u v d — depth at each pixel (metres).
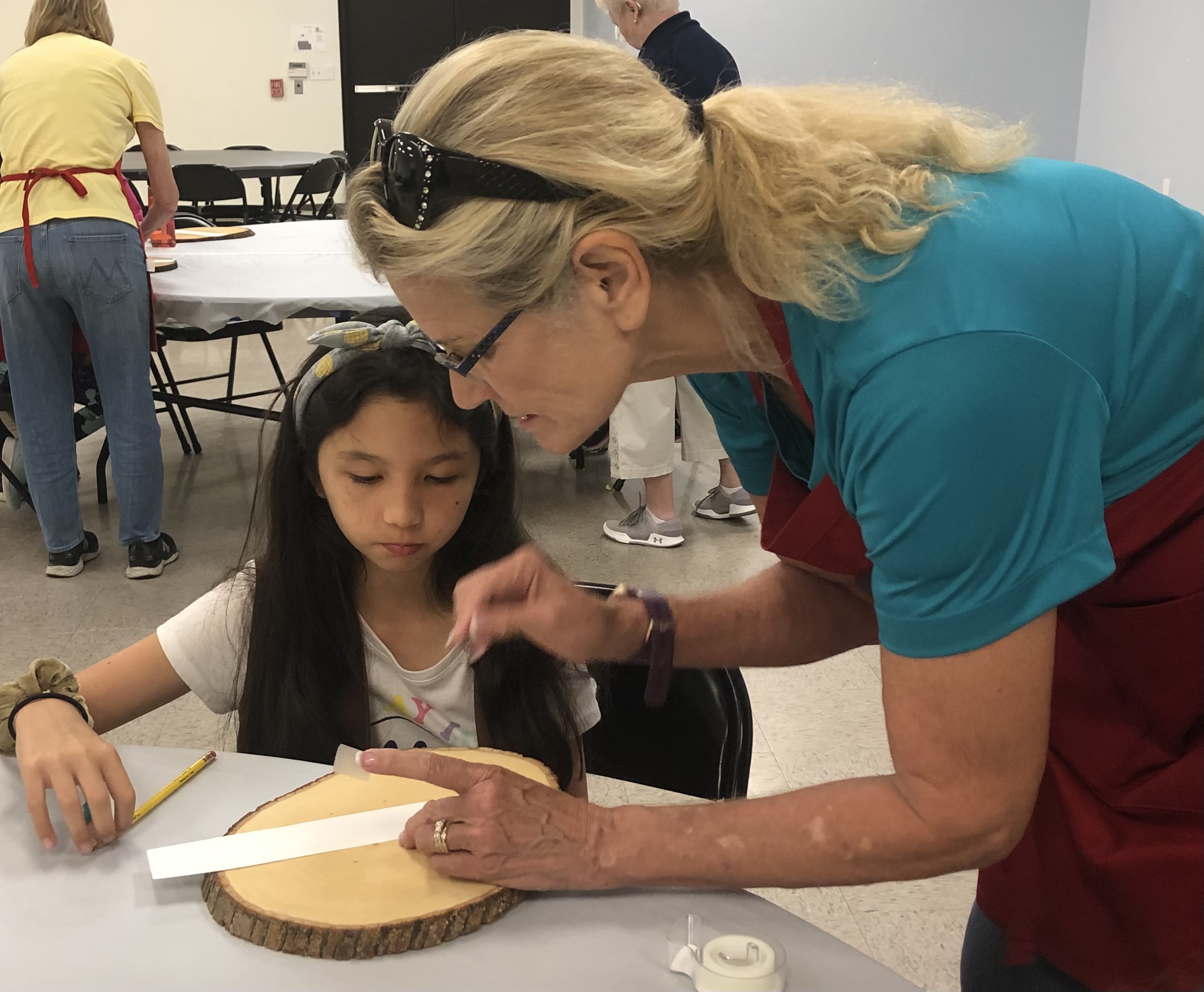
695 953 0.70
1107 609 0.80
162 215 3.19
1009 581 0.65
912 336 0.64
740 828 0.74
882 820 0.70
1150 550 0.77
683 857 0.74
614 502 3.74
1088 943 0.88
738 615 1.02
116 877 0.80
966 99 5.33
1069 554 0.66
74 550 3.08
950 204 0.68
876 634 1.04
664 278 0.72
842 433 0.70
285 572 1.20
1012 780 0.69
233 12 7.86
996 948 0.99
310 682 1.20
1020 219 0.69
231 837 0.82
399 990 0.68
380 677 1.25
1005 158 0.74
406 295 0.73
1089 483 0.66
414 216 0.69
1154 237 0.72
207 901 0.76
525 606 0.96
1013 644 0.66
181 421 4.61
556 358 0.73
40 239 2.76
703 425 3.43
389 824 0.83
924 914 1.81
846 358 0.67
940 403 0.63
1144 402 0.71
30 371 2.91
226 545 3.30
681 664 1.02
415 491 1.12
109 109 2.84
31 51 2.83
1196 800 0.81
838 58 5.38
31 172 2.75
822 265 0.67
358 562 1.22
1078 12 5.14
